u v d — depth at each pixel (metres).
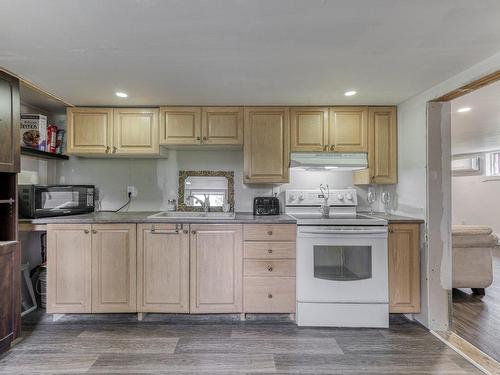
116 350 2.08
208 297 2.49
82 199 2.92
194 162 3.17
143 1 1.29
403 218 2.57
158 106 2.82
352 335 2.30
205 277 2.49
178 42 1.66
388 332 2.36
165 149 3.04
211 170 3.17
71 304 2.46
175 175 3.16
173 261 2.49
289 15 1.40
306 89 2.40
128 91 2.44
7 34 1.56
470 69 1.99
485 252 3.17
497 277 3.89
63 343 2.17
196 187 3.17
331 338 2.26
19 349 2.08
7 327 2.04
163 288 2.48
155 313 2.63
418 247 2.49
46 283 2.54
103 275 2.47
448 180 2.40
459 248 3.17
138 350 2.08
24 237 2.80
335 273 2.44
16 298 2.12
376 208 3.20
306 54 1.81
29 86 2.32
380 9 1.36
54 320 2.52
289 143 2.82
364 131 2.82
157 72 2.07
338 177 3.18
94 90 2.42
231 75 2.12
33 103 2.76
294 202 2.97
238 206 3.16
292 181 3.16
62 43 1.67
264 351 2.07
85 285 2.46
